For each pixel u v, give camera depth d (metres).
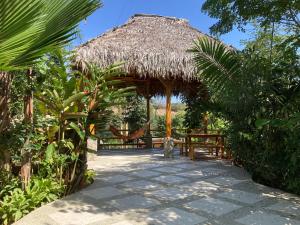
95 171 6.73
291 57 5.39
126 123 13.24
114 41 8.49
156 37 9.06
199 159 8.55
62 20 2.19
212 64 5.51
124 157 9.20
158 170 6.88
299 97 5.09
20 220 3.60
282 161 5.02
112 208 4.07
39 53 2.17
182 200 4.44
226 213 3.86
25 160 4.12
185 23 10.65
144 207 4.11
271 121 4.38
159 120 15.46
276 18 5.66
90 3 2.28
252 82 5.38
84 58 7.35
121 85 11.38
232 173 6.50
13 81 3.91
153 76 8.27
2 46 1.74
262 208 4.06
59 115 4.53
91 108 4.77
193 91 10.43
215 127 11.01
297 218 3.68
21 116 4.14
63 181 4.75
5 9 1.59
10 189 3.91
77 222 3.56
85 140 4.97
